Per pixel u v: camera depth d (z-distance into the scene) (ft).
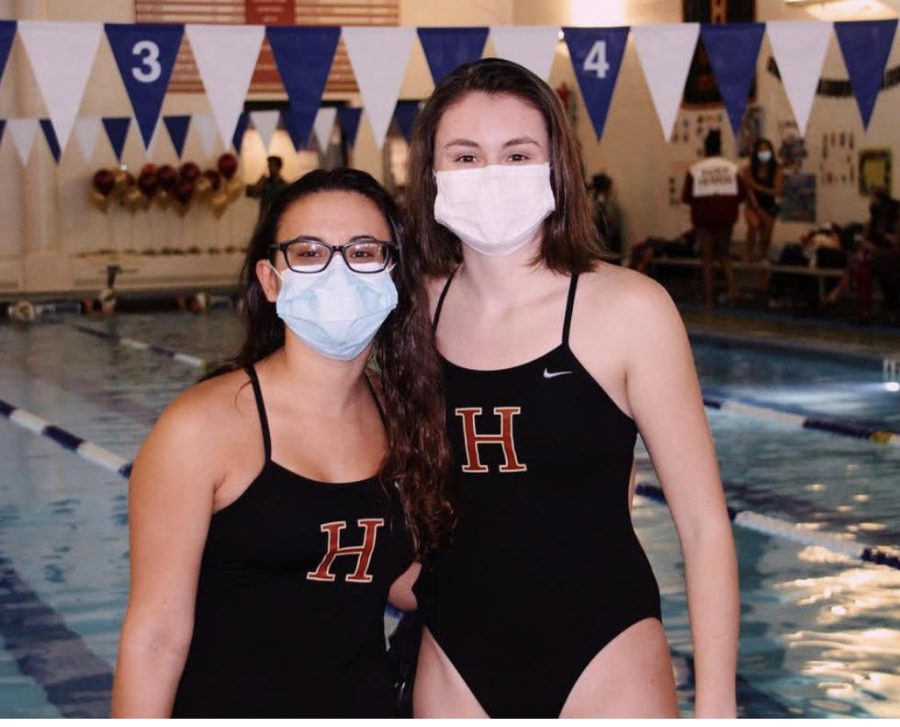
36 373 35.76
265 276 7.22
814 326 39.17
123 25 20.33
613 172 55.11
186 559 6.71
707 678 7.10
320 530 6.79
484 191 7.33
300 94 21.16
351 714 6.89
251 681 6.75
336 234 6.97
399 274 7.33
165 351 39.93
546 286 7.41
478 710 7.43
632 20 51.57
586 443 7.21
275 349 7.36
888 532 17.85
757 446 24.08
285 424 6.88
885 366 32.30
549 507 7.26
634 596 7.34
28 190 54.85
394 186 58.95
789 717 11.89
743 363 34.91
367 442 7.11
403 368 7.37
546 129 7.48
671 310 7.23
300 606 6.82
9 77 52.95
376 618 7.10
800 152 44.32
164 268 56.85
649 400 7.18
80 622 14.97
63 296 53.47
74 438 25.72
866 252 38.34
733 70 21.63
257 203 57.98
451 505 7.27
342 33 21.24
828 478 21.31
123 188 55.52
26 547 18.07
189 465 6.67
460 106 7.48
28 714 12.34
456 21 58.39
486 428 7.28
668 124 21.76
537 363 7.24
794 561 16.81
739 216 47.37
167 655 6.70
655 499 20.22
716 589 7.13
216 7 55.42
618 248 52.95
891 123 40.29
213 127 48.32
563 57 56.90
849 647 13.70
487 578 7.34
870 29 21.63
